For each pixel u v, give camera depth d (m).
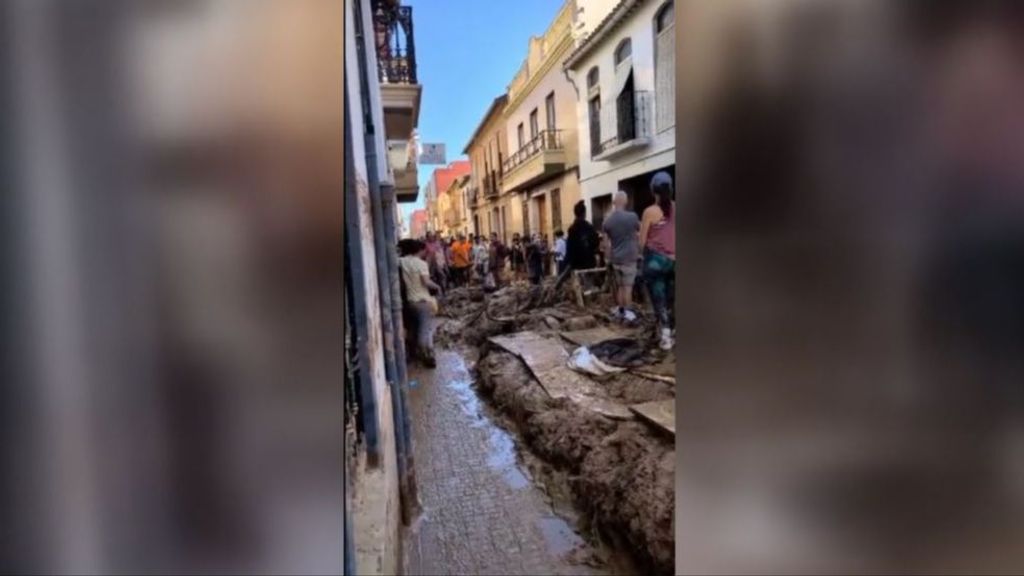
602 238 7.57
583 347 4.70
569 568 2.48
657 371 3.83
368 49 3.02
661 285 4.33
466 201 25.44
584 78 9.91
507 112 15.07
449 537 2.75
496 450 3.78
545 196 12.80
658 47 7.47
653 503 2.36
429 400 4.96
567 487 3.12
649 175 8.03
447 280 11.81
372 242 2.77
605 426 3.24
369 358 2.12
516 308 7.79
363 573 1.54
